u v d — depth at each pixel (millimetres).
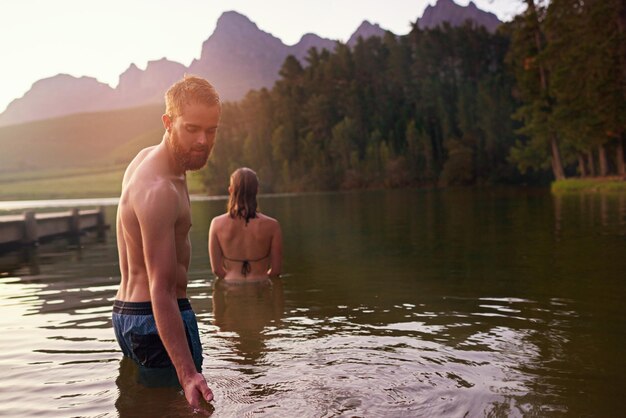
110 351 2752
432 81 92000
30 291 4883
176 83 2373
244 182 4992
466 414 1833
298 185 83000
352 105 90062
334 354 2561
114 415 1899
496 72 97000
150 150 2555
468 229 10336
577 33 31578
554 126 34406
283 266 5938
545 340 2762
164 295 2195
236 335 2969
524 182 75312
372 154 81688
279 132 87562
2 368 2465
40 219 12609
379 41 102812
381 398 1984
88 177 137375
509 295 3996
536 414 1828
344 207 23125
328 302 3885
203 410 1916
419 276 5023
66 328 3299
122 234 2510
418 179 80312
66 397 2090
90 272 6316
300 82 100250
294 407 1911
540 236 8430
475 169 78188
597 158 45938
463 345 2689
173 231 2279
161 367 2430
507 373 2252
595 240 7578
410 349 2629
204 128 2352
